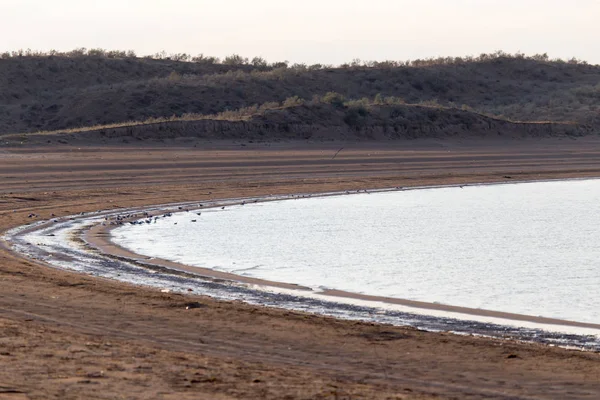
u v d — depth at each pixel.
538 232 71.62
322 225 73.56
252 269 50.97
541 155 149.38
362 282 47.34
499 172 125.94
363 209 86.19
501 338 33.97
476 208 88.94
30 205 80.56
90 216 75.19
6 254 52.72
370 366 27.62
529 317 38.78
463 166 131.25
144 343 29.52
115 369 23.77
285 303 40.78
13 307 34.97
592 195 103.00
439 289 45.69
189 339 30.81
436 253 59.47
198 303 37.56
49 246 57.28
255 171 115.56
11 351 25.22
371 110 177.00
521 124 183.50
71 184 97.31
